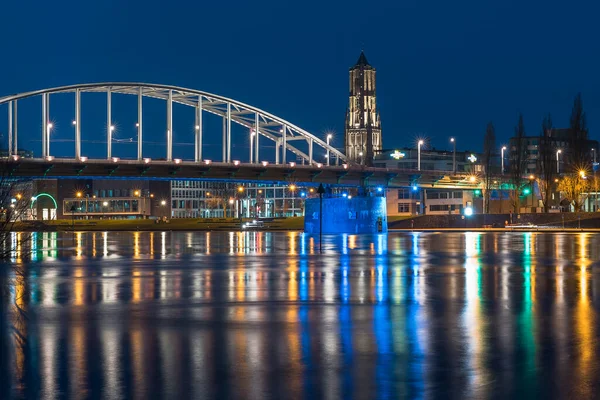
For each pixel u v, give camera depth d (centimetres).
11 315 2408
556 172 15688
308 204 10450
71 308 2566
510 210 17800
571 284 3278
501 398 1438
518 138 16050
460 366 1681
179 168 13738
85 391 1489
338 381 1559
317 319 2311
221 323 2242
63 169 12456
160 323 2245
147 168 13362
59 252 5894
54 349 1867
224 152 17400
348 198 10075
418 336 2025
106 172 12925
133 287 3212
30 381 1562
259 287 3195
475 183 17812
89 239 8788
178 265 4416
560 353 1808
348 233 10012
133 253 5697
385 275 3722
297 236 9206
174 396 1452
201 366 1686
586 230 11088
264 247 6444
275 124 17700
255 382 1552
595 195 16050
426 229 12031
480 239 7900
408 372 1630
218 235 10044
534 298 2798
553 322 2241
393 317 2347
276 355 1795
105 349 1866
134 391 1486
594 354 1795
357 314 2412
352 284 3297
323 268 4150
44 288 3186
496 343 1927
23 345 1917
